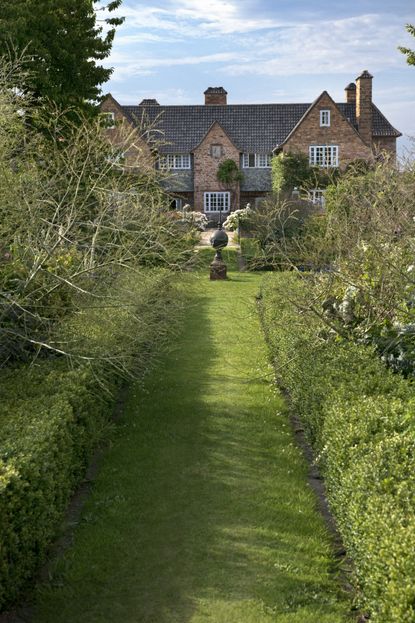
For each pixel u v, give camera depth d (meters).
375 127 49.22
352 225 9.18
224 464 7.10
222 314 15.71
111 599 4.73
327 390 6.65
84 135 10.45
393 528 3.94
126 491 6.42
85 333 7.78
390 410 5.76
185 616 4.53
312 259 9.52
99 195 8.57
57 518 5.29
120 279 8.30
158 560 5.21
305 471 6.99
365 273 8.57
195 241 12.79
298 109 49.72
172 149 47.91
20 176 8.68
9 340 7.46
